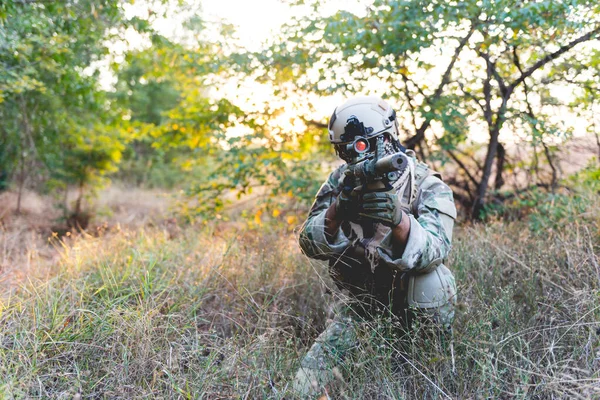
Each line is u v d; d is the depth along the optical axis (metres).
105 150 7.89
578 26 4.30
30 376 2.38
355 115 2.67
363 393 2.41
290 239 4.46
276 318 3.19
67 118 7.50
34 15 4.88
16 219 7.36
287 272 3.71
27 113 7.30
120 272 3.71
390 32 4.67
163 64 5.97
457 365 2.48
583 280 3.05
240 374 2.52
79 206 7.84
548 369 2.39
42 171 8.30
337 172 2.93
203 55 5.69
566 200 4.53
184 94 6.39
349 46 4.80
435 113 4.87
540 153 5.44
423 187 2.77
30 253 4.63
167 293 3.44
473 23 4.51
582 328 2.60
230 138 5.76
